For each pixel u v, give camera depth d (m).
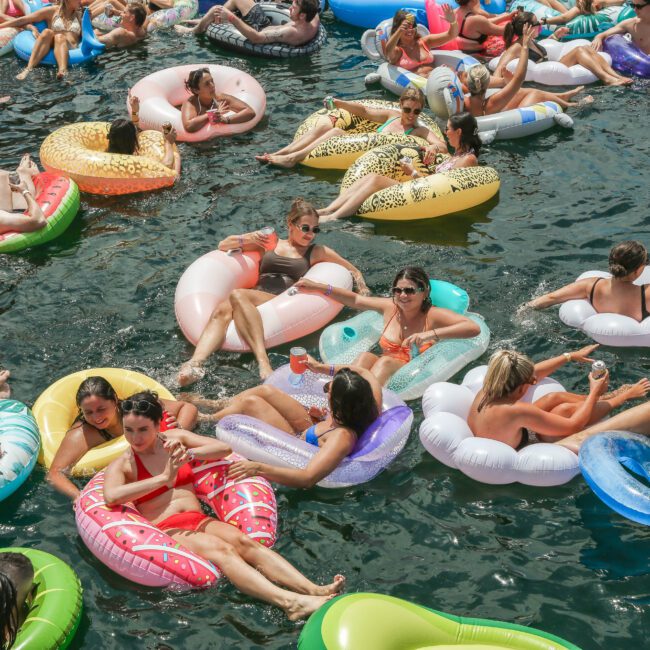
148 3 13.55
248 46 12.16
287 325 6.55
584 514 5.07
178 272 7.51
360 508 5.13
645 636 4.32
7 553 4.25
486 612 4.47
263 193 8.82
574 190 8.78
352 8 12.99
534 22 10.53
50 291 7.27
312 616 3.91
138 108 9.84
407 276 6.11
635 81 11.12
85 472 5.23
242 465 4.95
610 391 5.98
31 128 10.14
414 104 9.23
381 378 6.04
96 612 4.45
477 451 5.20
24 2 12.95
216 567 4.57
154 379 6.22
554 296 6.80
